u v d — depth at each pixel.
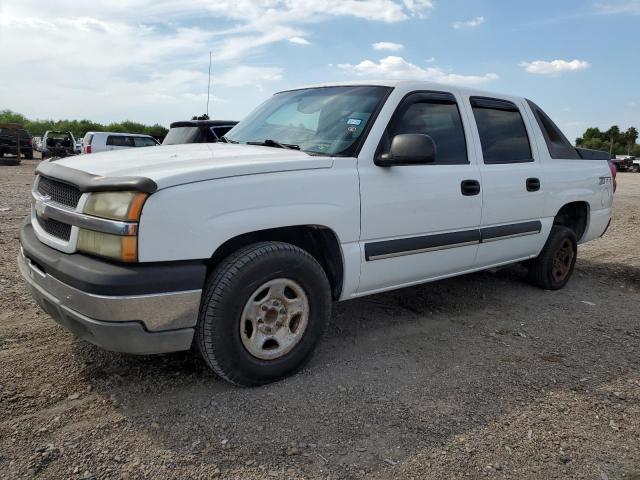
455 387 3.26
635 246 8.11
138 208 2.61
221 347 2.91
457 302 4.98
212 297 2.87
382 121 3.67
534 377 3.45
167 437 2.61
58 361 3.36
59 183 3.07
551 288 5.46
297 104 4.26
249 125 4.40
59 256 2.85
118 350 2.77
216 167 2.87
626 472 2.49
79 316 2.73
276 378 3.20
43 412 2.78
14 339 3.66
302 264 3.15
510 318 4.61
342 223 3.36
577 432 2.81
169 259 2.70
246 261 2.93
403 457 2.54
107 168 2.95
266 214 2.99
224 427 2.72
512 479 2.41
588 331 4.38
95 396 2.96
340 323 4.29
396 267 3.75
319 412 2.90
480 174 4.27
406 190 3.70
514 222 4.69
